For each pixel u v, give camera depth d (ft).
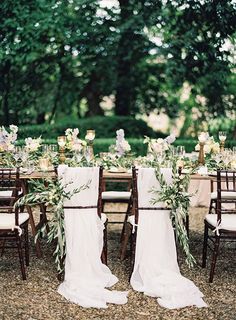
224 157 14.94
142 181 12.40
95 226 12.34
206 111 39.17
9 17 33.47
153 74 43.27
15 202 12.37
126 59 38.99
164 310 10.62
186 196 12.43
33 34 33.99
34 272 13.12
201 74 36.50
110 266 13.78
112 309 10.66
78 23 36.70
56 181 12.46
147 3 36.27
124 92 44.04
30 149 14.92
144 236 12.42
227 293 11.71
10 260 14.29
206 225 13.60
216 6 33.32
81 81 44.47
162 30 37.35
